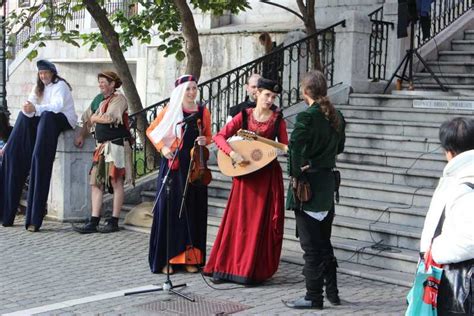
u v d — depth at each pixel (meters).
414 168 8.83
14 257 7.80
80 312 5.91
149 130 7.36
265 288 6.72
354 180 8.87
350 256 7.48
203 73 15.83
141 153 11.64
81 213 9.87
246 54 15.07
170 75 16.81
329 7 14.66
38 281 6.86
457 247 3.50
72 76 21.80
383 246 7.46
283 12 15.47
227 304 6.18
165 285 6.57
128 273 7.21
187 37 11.50
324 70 11.31
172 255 7.18
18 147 9.45
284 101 11.71
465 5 13.77
